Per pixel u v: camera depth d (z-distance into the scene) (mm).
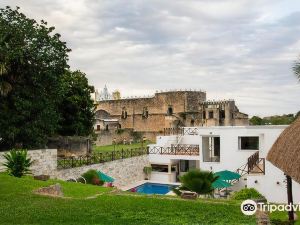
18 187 19266
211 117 68812
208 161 36594
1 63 27750
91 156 35594
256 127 32656
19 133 29719
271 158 17891
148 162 43781
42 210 15211
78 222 13617
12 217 14070
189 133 48531
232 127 34406
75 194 20047
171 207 16250
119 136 74438
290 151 15219
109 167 35906
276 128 31375
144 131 75875
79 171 31672
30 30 30469
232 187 33156
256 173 29219
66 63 32469
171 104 73500
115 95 86312
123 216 14688
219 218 14703
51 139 39781
